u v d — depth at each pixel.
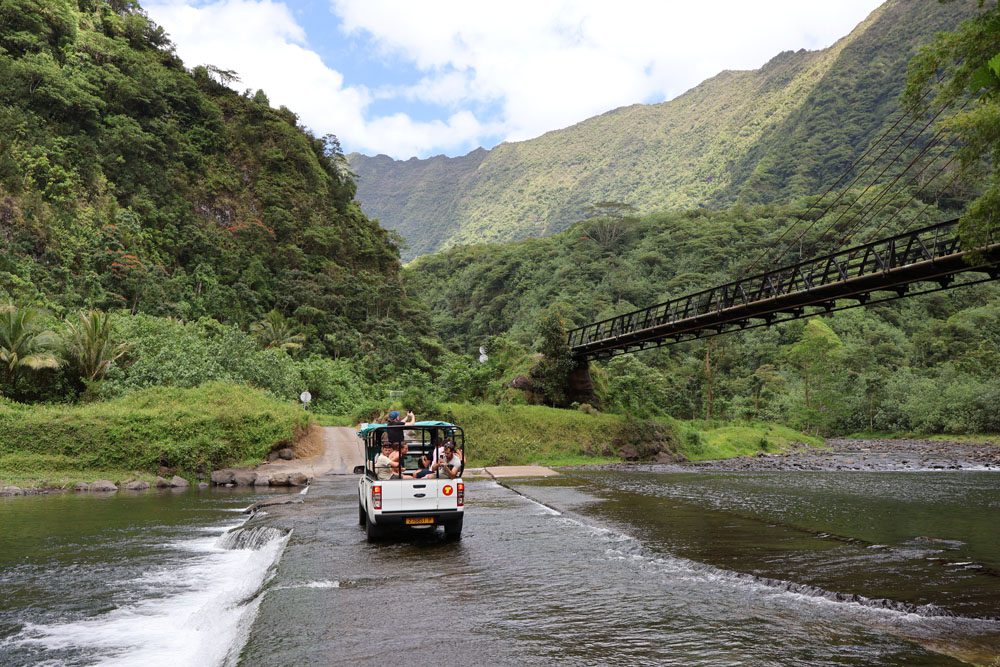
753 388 92.75
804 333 108.81
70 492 25.52
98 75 83.94
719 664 6.34
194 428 30.44
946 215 131.00
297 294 84.56
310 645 6.94
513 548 12.43
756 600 8.80
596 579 9.95
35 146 67.06
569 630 7.45
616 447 43.06
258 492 25.62
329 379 51.16
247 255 87.31
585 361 49.91
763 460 47.69
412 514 12.48
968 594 9.00
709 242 152.50
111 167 78.31
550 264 168.38
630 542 12.88
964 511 19.50
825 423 81.62
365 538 13.48
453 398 49.19
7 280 51.12
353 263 106.69
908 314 120.00
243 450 30.77
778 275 32.03
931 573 10.33
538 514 17.08
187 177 89.62
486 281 176.88
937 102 16.39
